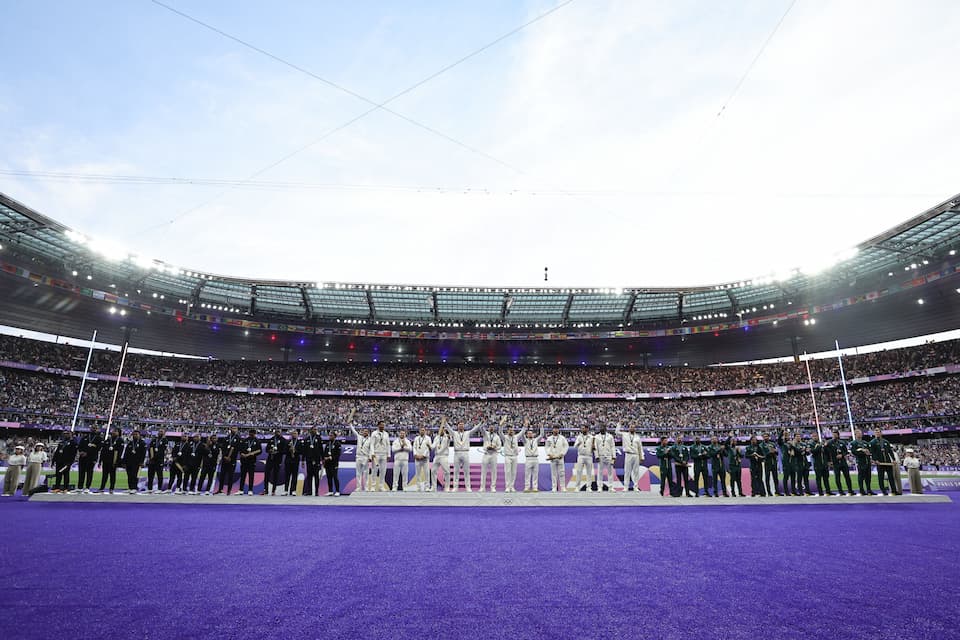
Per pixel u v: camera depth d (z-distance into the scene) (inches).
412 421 2046.0
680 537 370.9
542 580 246.4
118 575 249.4
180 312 1930.4
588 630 179.0
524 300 2026.3
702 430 2025.1
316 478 690.8
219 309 2020.2
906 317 1950.1
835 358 2127.2
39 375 1814.7
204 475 699.4
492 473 704.4
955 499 673.6
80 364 1924.2
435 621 188.1
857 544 341.4
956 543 345.7
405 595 220.5
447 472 706.8
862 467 704.4
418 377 2283.5
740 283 1817.2
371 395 2166.6
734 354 2461.9
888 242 1492.4
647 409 2158.0
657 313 2177.7
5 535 361.1
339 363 2347.4
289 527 414.9
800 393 2095.2
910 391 1861.5
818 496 675.4
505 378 2303.2
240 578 246.5
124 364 2028.8
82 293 1685.5
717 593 224.1
